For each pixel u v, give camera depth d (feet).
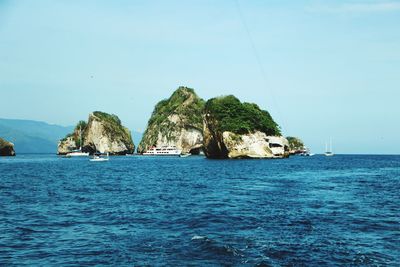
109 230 71.05
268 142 484.33
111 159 582.76
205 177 208.85
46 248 58.70
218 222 77.20
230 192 134.21
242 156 445.37
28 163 425.69
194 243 60.03
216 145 467.52
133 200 113.70
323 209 94.63
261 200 111.75
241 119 453.17
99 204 105.29
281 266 49.57
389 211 92.17
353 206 99.91
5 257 54.03
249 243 60.13
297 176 214.28
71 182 180.55
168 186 159.33
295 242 61.11
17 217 84.79
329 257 53.42
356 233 68.13
